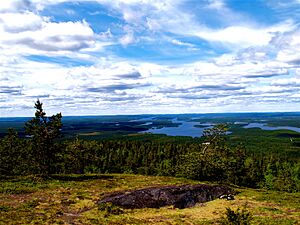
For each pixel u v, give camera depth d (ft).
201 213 112.57
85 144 312.29
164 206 120.47
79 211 109.91
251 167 378.12
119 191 139.85
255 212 112.16
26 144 212.84
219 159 231.71
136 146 555.69
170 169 303.07
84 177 190.08
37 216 97.60
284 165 434.71
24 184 155.53
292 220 100.42
